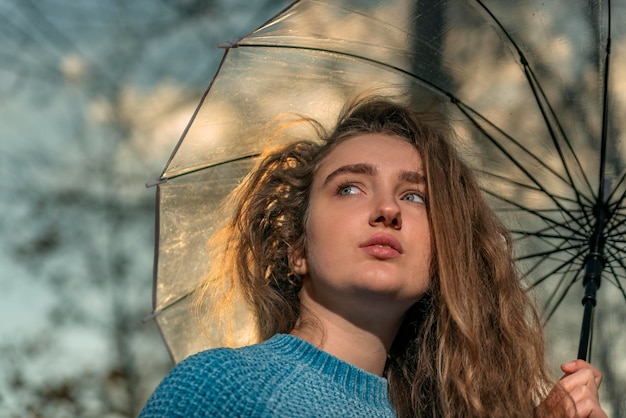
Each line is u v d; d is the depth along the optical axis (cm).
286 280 269
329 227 240
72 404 601
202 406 211
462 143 304
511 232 308
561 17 298
